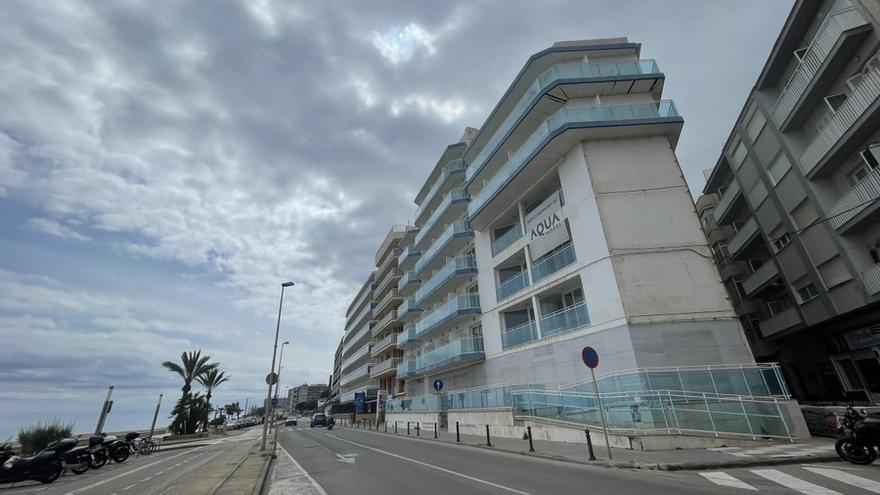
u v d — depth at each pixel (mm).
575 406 14703
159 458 19078
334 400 92688
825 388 20984
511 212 24359
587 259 17094
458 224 29297
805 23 17281
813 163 17234
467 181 27938
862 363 17938
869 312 16844
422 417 30000
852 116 14484
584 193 17656
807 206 18766
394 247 55156
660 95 19766
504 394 19094
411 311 38875
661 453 10766
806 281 19984
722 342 14609
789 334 22250
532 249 20938
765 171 21234
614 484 7578
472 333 26734
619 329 15180
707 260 15875
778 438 11656
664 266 15781
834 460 8812
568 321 17875
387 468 10922
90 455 15391
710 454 10156
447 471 9906
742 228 25781
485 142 27594
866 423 8336
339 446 18812
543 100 19719
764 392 12758
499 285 24453
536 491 7250
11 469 12461
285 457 15539
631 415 12570
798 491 6516
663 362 14336
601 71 19344
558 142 18344
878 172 14109
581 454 11383
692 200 16922
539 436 16109
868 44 14219
